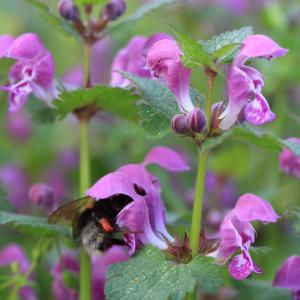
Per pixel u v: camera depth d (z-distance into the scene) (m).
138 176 0.37
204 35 0.65
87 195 0.36
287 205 0.37
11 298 0.42
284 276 0.38
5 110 0.45
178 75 0.36
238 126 0.35
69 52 0.73
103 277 0.42
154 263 0.35
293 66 0.51
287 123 0.51
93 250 0.38
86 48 0.40
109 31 0.40
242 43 0.34
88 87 0.40
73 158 0.62
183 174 0.52
